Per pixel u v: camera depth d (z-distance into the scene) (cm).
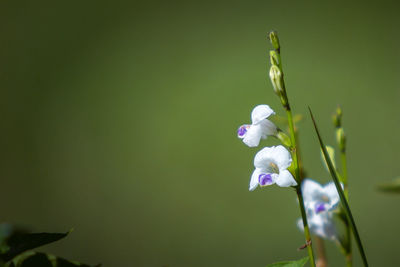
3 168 160
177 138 163
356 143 152
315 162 142
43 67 196
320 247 48
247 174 146
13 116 180
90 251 127
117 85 191
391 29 197
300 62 186
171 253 125
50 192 151
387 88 170
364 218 128
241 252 121
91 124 174
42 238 42
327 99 167
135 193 145
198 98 177
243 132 44
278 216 129
